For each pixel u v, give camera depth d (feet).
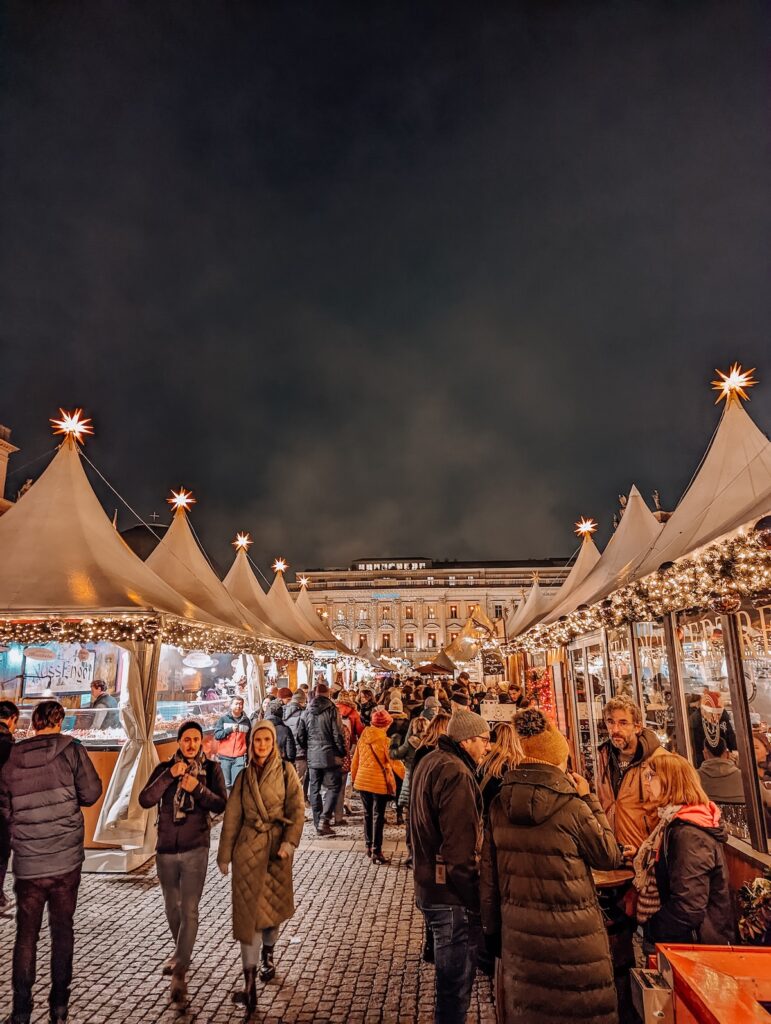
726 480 20.70
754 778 14.69
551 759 9.98
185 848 14.40
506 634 72.23
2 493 87.15
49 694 37.63
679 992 6.89
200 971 15.55
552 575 247.91
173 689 50.75
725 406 22.20
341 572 257.14
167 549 44.37
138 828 24.44
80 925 18.66
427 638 240.73
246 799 14.66
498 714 33.83
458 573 253.65
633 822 12.88
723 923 10.26
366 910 19.70
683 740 18.98
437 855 12.03
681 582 16.97
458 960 11.64
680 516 21.79
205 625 31.09
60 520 29.81
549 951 8.98
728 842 15.58
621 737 13.46
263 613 57.62
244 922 13.74
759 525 13.85
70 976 12.98
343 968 15.57
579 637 35.68
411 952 16.48
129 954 16.56
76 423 32.45
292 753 32.45
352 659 91.35
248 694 48.70
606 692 29.89
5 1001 14.02
